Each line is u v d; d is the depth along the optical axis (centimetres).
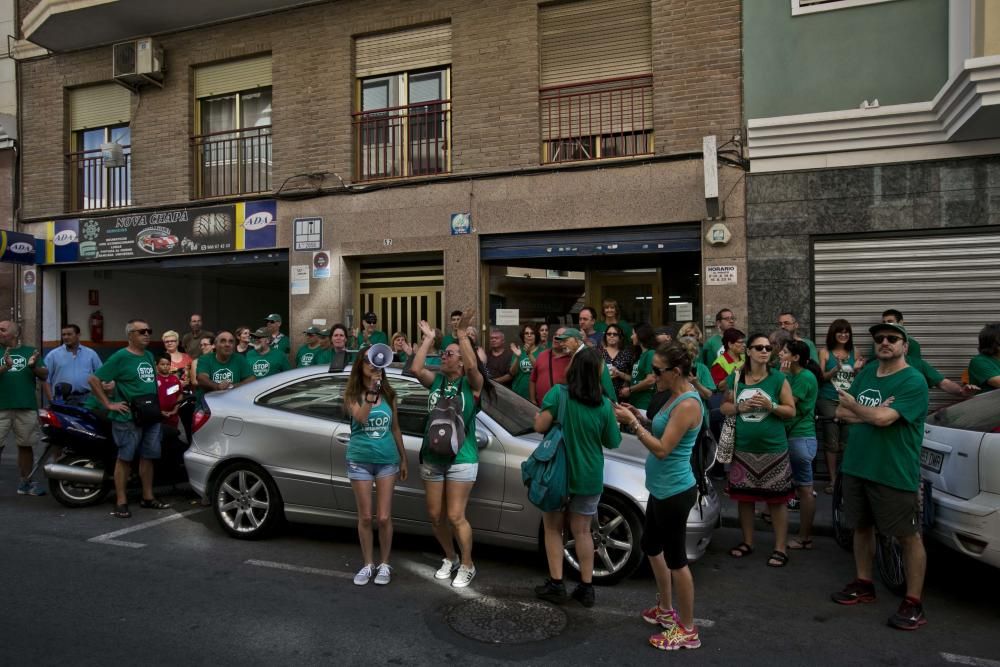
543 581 467
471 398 455
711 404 717
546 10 918
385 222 977
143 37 1103
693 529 455
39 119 1211
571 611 416
